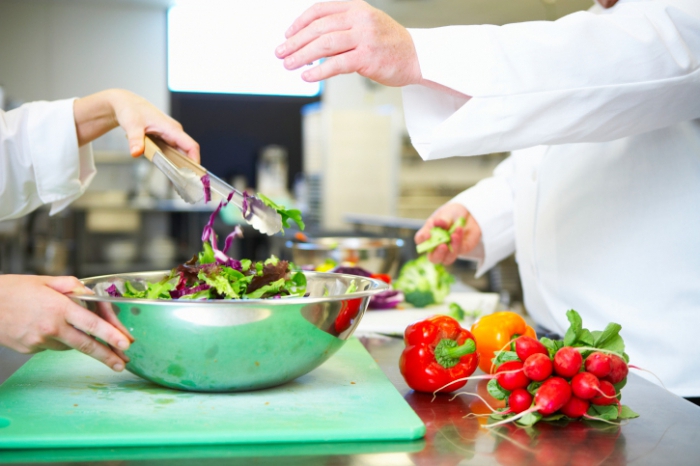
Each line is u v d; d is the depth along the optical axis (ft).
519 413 2.46
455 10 18.12
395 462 2.11
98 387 2.82
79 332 2.63
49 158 4.11
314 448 2.23
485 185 5.40
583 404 2.46
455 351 2.83
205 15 23.70
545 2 13.34
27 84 22.24
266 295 2.99
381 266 6.39
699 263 3.87
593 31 3.14
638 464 2.10
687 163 3.90
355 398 2.70
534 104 3.06
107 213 17.26
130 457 2.14
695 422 2.51
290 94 25.48
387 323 4.53
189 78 23.94
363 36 2.87
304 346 2.71
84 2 22.26
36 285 2.65
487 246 5.27
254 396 2.73
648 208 3.98
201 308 2.51
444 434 2.39
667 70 3.13
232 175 25.93
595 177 4.19
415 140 3.25
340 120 20.53
